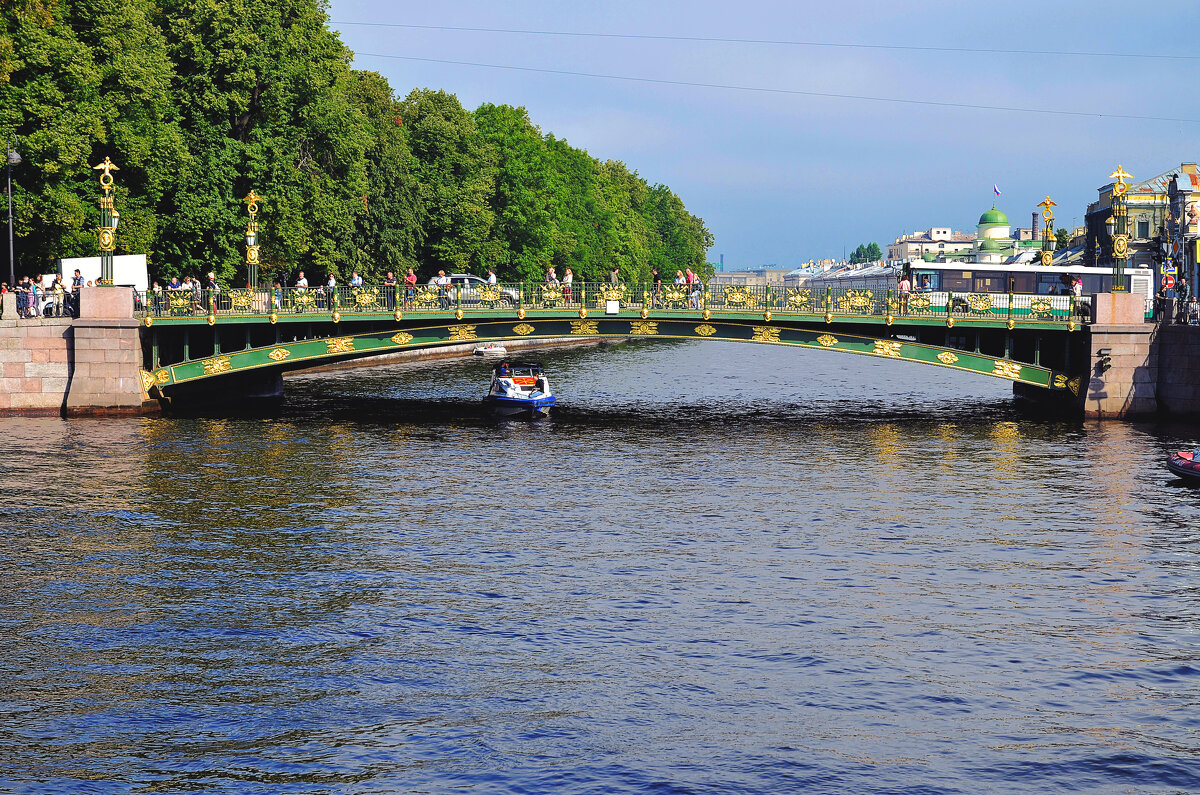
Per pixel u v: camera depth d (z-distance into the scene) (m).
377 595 30.62
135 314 62.16
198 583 31.59
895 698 24.11
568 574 32.59
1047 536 37.47
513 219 125.50
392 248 99.81
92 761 21.22
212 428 59.62
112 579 31.91
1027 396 78.94
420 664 25.81
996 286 82.50
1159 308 67.88
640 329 65.38
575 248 146.38
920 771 21.05
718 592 31.00
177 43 76.75
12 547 35.00
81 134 65.56
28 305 61.53
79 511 39.59
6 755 21.42
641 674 25.23
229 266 76.88
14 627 28.05
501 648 26.75
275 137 79.62
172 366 62.88
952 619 28.97
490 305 64.25
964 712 23.50
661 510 41.06
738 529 38.19
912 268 82.75
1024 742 22.23
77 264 64.12
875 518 39.97
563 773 20.86
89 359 60.91
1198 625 28.75
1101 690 24.66
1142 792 20.44
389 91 119.00
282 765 21.11
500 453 53.50
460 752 21.64
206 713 23.23
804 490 44.97
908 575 32.78
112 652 26.47
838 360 131.12
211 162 74.81
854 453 54.28
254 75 76.94
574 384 92.69
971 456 53.22
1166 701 24.14
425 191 108.94
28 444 52.34
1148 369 64.69
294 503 41.47
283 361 63.84
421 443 56.22
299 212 80.00
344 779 20.61
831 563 33.97
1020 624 28.67
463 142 115.81
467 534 37.19
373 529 37.75
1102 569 33.62
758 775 20.84
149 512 39.62
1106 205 124.75
